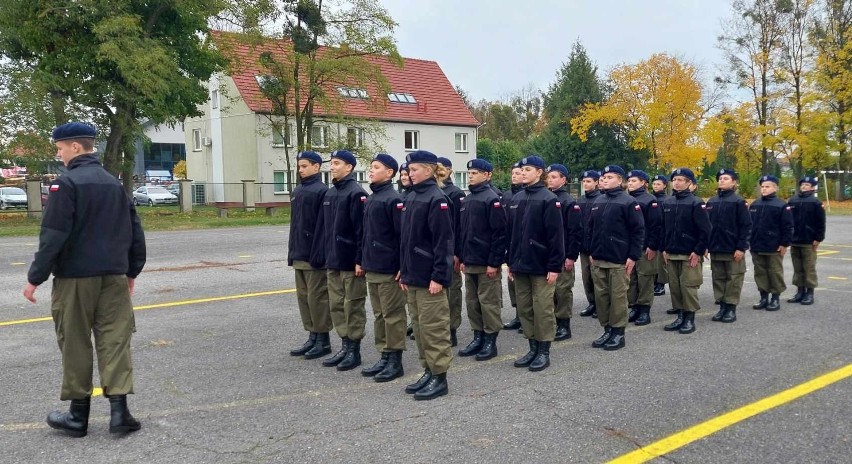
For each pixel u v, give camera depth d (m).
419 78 42.19
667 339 6.89
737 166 47.38
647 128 36.84
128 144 24.56
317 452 3.91
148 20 23.77
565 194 7.11
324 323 6.05
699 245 7.10
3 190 32.84
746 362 5.89
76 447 4.00
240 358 6.03
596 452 3.92
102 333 4.21
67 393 4.13
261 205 31.34
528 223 5.75
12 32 21.80
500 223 6.08
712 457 3.85
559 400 4.86
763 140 34.09
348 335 5.79
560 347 6.60
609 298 6.54
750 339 6.83
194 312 8.05
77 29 22.08
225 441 4.09
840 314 8.20
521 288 5.93
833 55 32.19
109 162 24.27
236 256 13.91
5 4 21.05
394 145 38.00
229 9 26.02
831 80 31.55
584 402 4.81
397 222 5.33
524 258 5.75
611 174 6.60
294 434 4.20
